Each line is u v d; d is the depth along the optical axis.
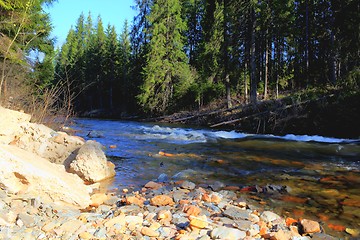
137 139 13.44
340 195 5.79
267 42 25.67
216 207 4.84
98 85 43.56
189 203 4.98
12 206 3.96
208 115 24.00
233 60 24.73
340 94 16.14
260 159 9.31
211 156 9.73
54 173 5.20
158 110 30.62
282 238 3.62
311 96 17.52
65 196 4.72
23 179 4.54
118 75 42.09
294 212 4.93
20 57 12.09
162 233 3.65
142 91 30.70
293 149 11.22
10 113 7.33
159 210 4.55
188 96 29.98
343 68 23.27
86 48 51.19
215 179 6.97
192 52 38.91
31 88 12.05
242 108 20.50
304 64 26.30
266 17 21.83
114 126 20.45
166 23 29.81
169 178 6.98
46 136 7.49
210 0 27.69
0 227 3.44
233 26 23.95
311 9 24.61
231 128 20.50
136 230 3.70
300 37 27.09
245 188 6.21
